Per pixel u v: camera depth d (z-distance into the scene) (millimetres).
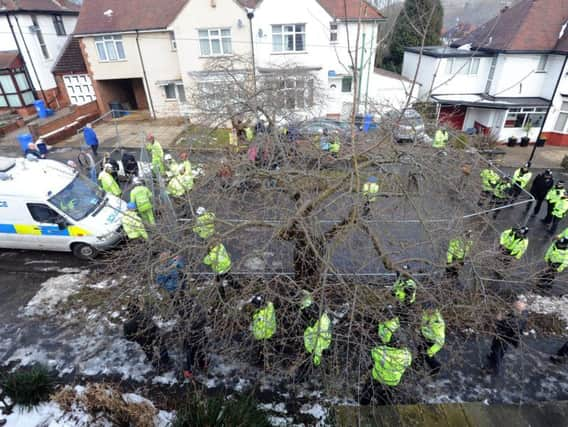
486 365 6133
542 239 9828
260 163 6391
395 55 25812
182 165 7703
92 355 6391
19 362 6293
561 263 7031
